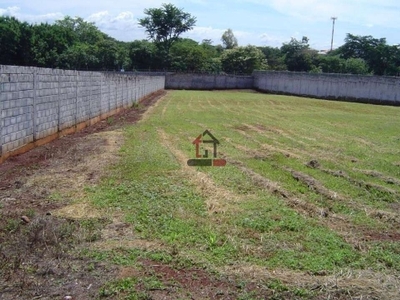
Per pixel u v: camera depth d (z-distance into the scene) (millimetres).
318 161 9602
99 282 3711
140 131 13180
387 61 55625
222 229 5031
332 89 40812
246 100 34406
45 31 55531
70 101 12312
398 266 4293
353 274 4043
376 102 36938
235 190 6801
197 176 7484
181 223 5133
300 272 4051
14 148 8641
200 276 3898
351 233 5207
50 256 4141
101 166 7988
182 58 61250
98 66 56375
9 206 5586
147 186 6699
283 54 71438
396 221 5746
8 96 8188
